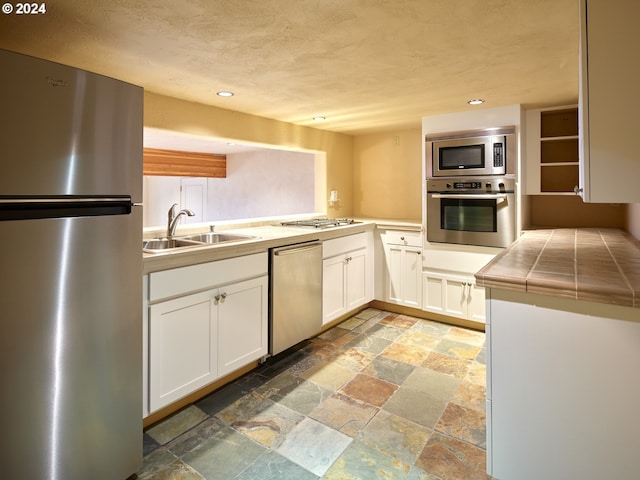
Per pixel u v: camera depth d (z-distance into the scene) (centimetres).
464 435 195
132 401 163
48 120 127
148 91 249
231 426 204
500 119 312
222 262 231
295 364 277
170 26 154
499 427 154
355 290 367
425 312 371
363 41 173
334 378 256
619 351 132
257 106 294
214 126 292
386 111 321
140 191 160
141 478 167
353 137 455
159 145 531
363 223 374
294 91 253
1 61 116
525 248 216
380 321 366
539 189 320
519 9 145
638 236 245
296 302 291
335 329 347
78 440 143
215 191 686
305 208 548
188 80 227
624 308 130
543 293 139
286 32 162
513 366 150
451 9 144
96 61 195
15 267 122
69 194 133
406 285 375
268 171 596
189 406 224
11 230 121
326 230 323
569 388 140
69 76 132
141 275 164
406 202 422
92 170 140
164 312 200
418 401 227
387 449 185
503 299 150
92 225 143
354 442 190
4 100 117
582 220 340
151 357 195
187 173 607
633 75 130
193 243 253
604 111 134
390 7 142
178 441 192
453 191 339
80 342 141
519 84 245
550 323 142
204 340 222
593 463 138
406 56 192
